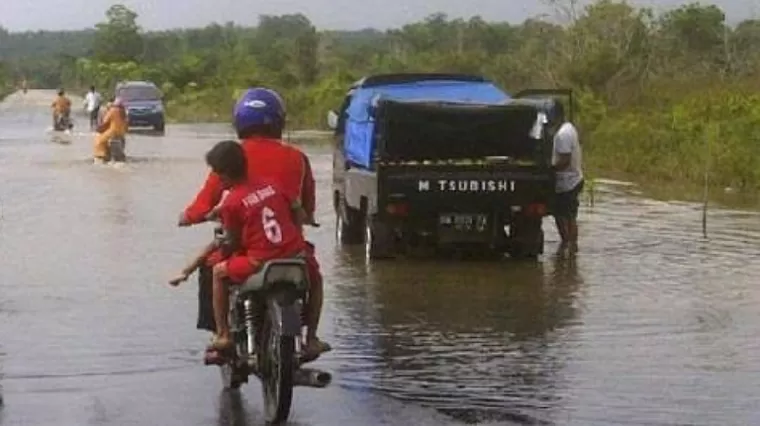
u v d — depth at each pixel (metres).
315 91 64.31
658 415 10.31
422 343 13.11
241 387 11.20
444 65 53.69
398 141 19.53
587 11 48.44
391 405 10.60
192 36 118.56
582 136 39.34
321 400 10.75
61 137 51.47
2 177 31.80
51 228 21.81
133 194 27.72
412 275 17.58
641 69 46.31
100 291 15.86
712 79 44.47
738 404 10.66
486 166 18.55
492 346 12.96
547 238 21.69
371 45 90.88
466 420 10.12
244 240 10.03
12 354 12.39
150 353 12.48
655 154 35.72
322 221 23.52
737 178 31.52
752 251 20.02
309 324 10.26
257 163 10.48
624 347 12.90
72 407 10.49
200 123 69.25
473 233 18.84
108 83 95.50
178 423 10.05
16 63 147.62
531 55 50.12
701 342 13.14
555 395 10.95
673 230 22.80
